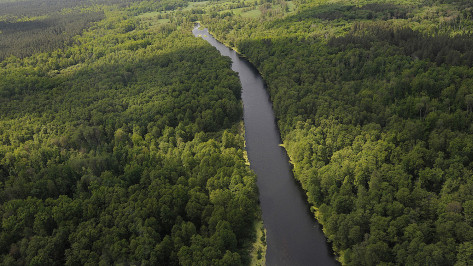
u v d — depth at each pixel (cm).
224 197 13825
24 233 12631
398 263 10988
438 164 13838
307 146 16838
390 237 11531
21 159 17312
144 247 11675
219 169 15325
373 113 18212
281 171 17962
